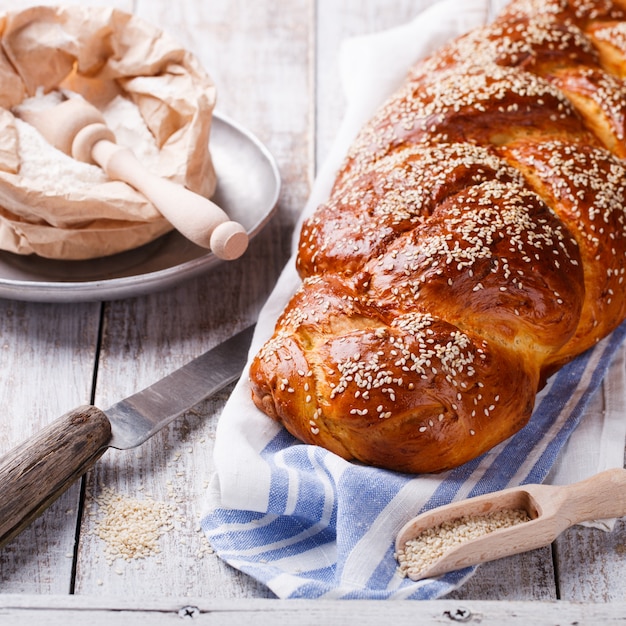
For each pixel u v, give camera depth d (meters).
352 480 0.84
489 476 0.87
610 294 0.92
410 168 0.91
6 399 0.92
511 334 0.87
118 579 0.84
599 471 0.88
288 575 0.82
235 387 0.91
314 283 0.89
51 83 1.03
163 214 0.94
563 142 0.94
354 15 1.22
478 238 0.87
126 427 0.88
